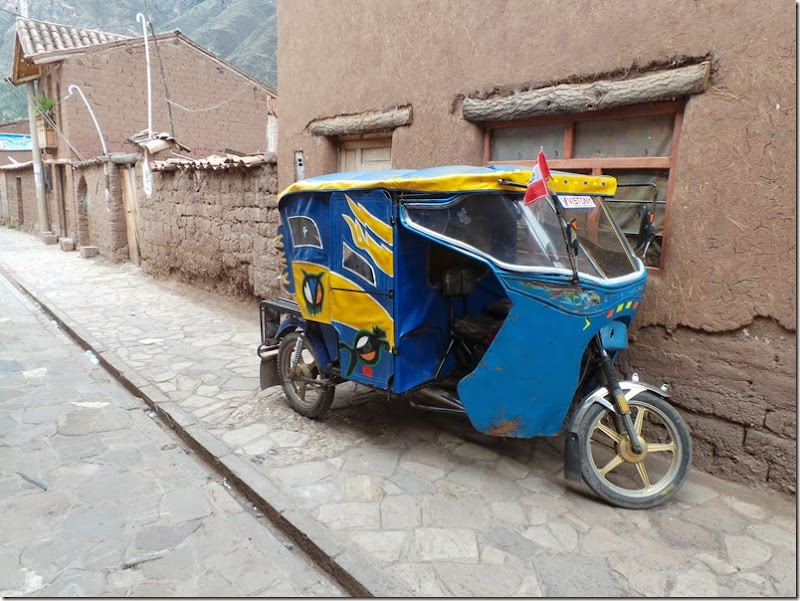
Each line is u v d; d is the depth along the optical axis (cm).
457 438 445
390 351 391
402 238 376
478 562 301
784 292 344
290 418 486
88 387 592
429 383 409
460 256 414
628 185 430
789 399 349
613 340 356
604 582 287
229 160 838
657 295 403
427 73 545
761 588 283
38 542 332
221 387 564
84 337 748
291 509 349
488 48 489
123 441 466
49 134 1838
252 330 790
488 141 518
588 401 346
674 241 391
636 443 345
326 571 311
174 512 366
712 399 382
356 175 421
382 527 331
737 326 366
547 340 333
